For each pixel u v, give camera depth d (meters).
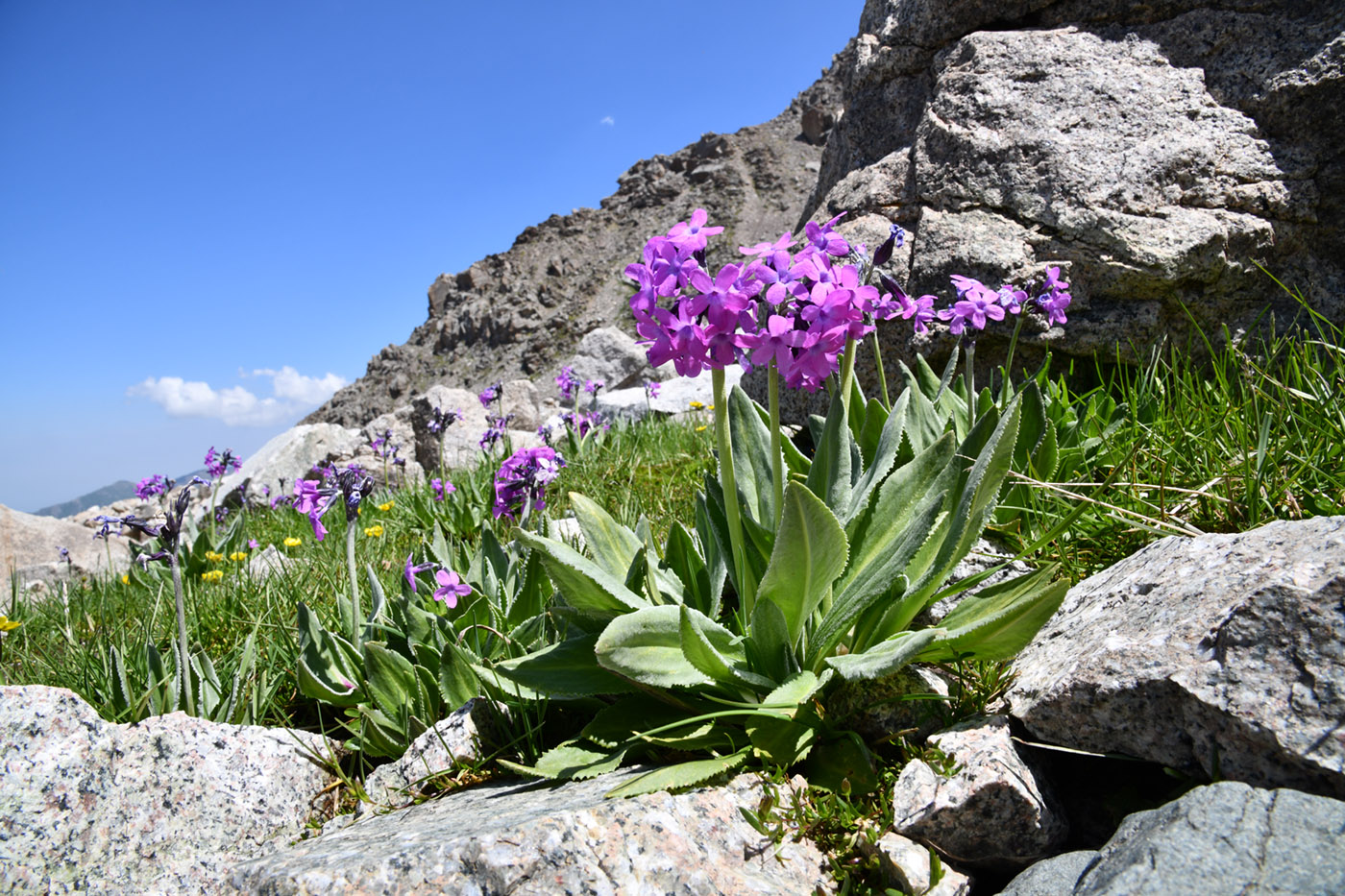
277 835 2.79
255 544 6.55
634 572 2.74
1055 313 4.01
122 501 12.70
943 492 2.43
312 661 3.34
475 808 2.35
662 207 188.75
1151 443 3.74
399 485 10.43
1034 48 5.37
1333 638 1.81
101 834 2.54
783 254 2.09
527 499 3.69
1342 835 1.53
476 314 184.75
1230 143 4.91
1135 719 2.04
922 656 2.52
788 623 2.49
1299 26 4.91
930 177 5.38
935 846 2.05
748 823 2.13
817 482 2.85
